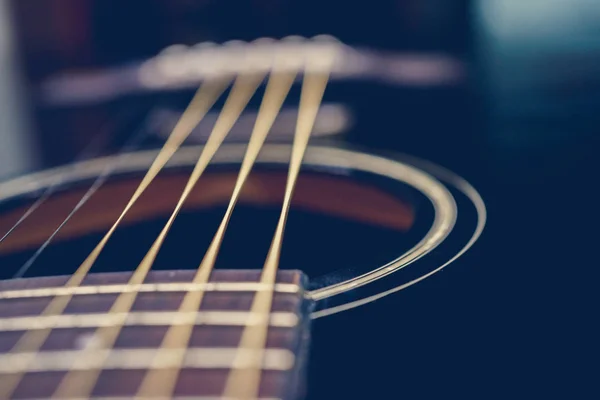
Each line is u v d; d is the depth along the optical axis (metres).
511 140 0.26
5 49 0.32
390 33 0.32
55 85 0.31
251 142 0.27
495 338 0.18
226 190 0.26
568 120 0.27
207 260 0.20
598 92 0.28
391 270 0.20
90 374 0.17
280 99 0.29
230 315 0.19
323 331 0.19
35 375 0.17
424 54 0.31
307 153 0.26
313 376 0.18
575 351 0.18
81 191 0.25
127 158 0.26
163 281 0.20
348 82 0.30
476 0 0.33
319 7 0.33
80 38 0.32
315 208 0.26
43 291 0.20
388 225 0.25
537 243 0.21
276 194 0.26
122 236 0.26
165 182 0.25
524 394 0.17
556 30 0.33
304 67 0.31
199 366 0.17
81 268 0.20
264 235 0.27
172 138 0.27
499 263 0.20
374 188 0.25
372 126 0.27
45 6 0.32
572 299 0.19
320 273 0.25
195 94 0.30
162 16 0.33
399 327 0.19
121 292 0.19
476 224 0.22
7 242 0.25
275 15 0.33
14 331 0.18
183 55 0.32
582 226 0.22
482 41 0.32
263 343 0.18
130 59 0.32
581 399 0.17
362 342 0.18
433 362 0.18
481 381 0.18
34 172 0.26
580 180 0.23
